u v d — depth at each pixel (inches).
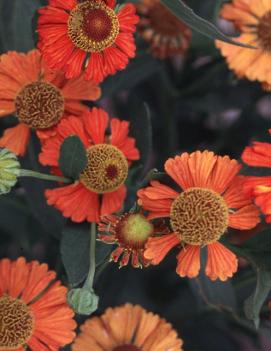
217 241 23.2
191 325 30.6
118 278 28.9
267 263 23.2
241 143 31.9
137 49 28.3
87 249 23.4
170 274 32.1
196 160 22.9
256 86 31.0
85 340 25.6
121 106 33.7
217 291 25.4
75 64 23.1
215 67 30.5
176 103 32.4
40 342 23.9
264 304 25.4
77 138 22.7
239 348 31.1
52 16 22.8
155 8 28.1
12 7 26.5
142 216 22.8
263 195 21.7
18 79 24.4
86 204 23.6
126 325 25.7
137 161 25.0
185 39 28.3
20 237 31.0
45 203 25.1
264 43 27.0
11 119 25.8
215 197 22.9
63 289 23.7
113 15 23.2
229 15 27.2
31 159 25.2
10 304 23.9
